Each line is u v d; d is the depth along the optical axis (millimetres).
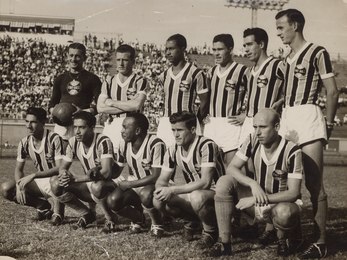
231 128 3195
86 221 3158
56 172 3225
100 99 3424
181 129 2752
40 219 3332
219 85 3250
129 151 3074
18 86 11188
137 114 3020
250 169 2842
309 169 2594
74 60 3582
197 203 2604
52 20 9992
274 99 2965
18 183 3191
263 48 2996
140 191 2871
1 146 8828
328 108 2588
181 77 3295
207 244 2682
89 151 3113
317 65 2604
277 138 2529
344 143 9828
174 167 2887
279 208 2373
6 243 2773
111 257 2543
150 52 11422
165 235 2986
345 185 6035
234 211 2592
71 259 2520
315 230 2566
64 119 3465
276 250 2654
